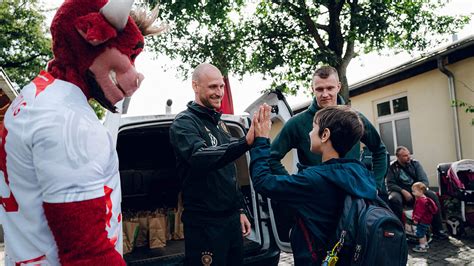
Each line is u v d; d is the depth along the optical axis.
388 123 10.35
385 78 9.98
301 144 2.54
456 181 5.24
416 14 10.26
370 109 10.84
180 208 3.91
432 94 8.79
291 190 1.59
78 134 0.87
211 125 2.24
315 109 2.56
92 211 0.85
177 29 10.49
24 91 0.96
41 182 0.84
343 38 10.23
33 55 16.80
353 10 9.29
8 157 0.91
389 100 10.25
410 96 9.43
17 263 0.93
